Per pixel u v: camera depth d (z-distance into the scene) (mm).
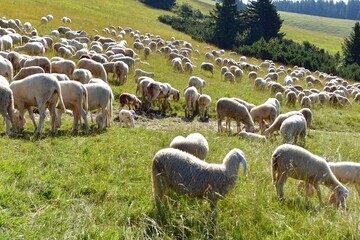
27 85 11539
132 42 42062
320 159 8281
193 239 5906
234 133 15453
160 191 6633
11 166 7684
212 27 68750
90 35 40750
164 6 100938
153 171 6699
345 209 7281
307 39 101438
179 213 6449
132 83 22594
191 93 18859
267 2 70750
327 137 16859
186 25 73875
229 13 67750
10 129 11758
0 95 10852
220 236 5996
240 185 7992
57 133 12016
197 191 6516
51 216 6074
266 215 6691
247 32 66062
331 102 26422
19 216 6023
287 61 53656
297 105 24719
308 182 8234
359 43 59281
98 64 19844
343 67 54562
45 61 17828
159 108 19438
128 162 9039
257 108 16594
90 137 11391
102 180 7816
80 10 58969
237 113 15289
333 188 8273
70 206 6629
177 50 38000
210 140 12102
